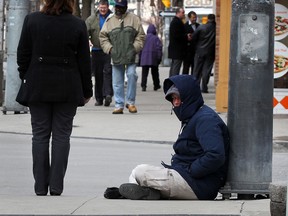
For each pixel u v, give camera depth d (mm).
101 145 24156
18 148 23359
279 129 26828
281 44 29609
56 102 15141
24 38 15164
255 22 14102
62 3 15109
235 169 14266
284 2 29500
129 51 30641
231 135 14281
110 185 17859
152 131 26703
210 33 42875
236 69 14180
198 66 43125
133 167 20328
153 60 45656
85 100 15617
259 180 14250
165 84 14523
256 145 14219
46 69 15055
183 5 78188
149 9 102438
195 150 14211
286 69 29688
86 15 53250
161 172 14195
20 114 31391
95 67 34906
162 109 33844
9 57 31109
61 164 15305
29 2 30703
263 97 14164
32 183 18000
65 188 17422
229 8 31250
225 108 31703
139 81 57156
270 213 12508
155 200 14195
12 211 12977
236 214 12602
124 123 28469
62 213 12773
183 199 14234
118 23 30422
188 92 14227
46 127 15305
